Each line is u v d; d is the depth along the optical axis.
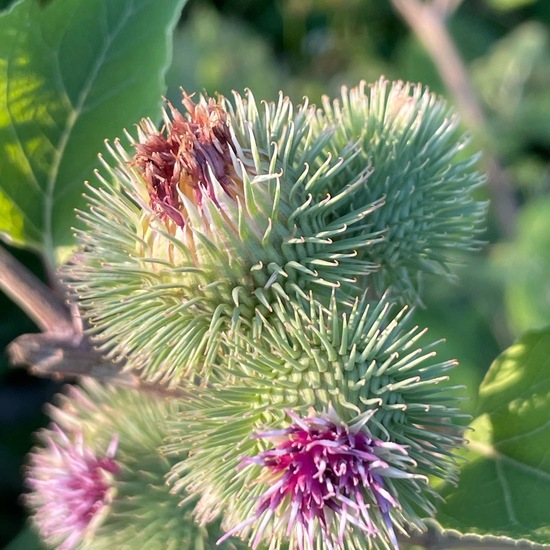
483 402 0.12
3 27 0.12
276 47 0.38
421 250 0.12
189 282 0.10
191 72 0.31
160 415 0.13
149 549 0.12
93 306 0.11
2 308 0.29
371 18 0.37
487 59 0.34
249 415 0.10
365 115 0.13
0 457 0.29
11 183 0.12
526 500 0.11
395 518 0.09
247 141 0.10
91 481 0.12
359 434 0.09
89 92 0.12
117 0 0.12
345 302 0.10
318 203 0.10
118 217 0.11
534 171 0.31
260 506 0.09
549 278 0.25
